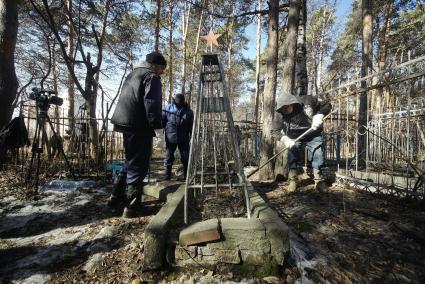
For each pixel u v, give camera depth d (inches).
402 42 759.7
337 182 204.8
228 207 137.6
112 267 100.0
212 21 610.2
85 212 153.6
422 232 118.0
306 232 124.6
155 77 134.7
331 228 128.2
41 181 210.7
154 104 132.6
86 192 191.6
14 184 203.2
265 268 94.0
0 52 290.8
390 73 168.6
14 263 103.1
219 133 175.8
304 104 187.6
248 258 94.9
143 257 105.0
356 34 850.1
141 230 128.0
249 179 235.0
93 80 311.1
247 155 355.3
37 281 92.7
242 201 141.6
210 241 96.3
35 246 115.7
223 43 630.5
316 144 186.9
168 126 220.8
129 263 102.0
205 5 505.0
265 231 94.7
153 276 94.9
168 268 97.3
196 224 101.1
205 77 139.2
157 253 96.0
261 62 933.2
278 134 175.8
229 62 951.6
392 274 94.9
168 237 99.1
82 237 122.9
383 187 170.9
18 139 240.1
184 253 97.3
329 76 885.2
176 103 218.8
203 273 95.0
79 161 235.1
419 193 150.7
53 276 95.5
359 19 831.1
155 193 175.6
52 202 170.7
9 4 293.7
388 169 213.2
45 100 197.9
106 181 221.6
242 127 394.6
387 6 662.5
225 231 96.0
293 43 230.5
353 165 234.7
